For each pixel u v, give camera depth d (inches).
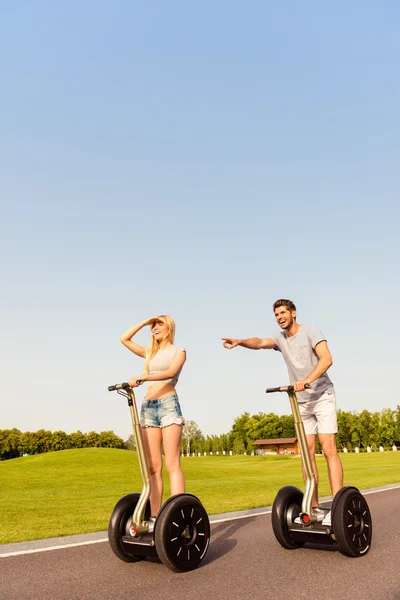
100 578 150.4
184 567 154.4
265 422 4468.5
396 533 212.1
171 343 192.1
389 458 1748.3
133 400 168.4
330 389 202.7
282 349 212.7
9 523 283.1
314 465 205.9
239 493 481.1
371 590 132.8
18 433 4611.2
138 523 161.6
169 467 178.1
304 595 130.3
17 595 134.5
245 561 168.1
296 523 178.4
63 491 618.5
